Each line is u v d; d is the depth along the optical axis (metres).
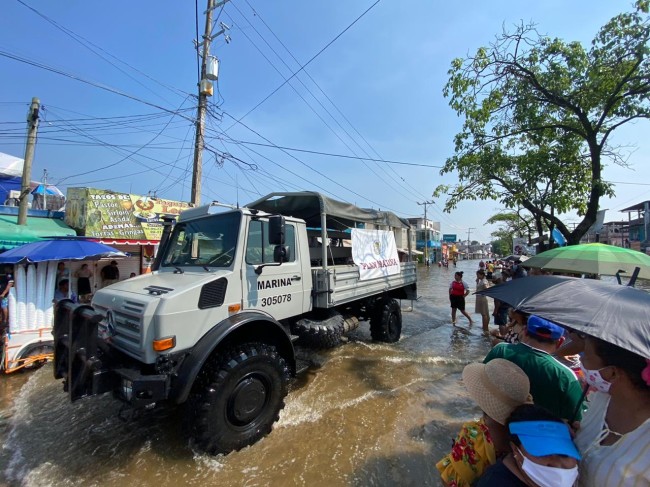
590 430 1.41
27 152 9.25
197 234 4.39
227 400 3.21
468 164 8.29
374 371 5.43
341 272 5.32
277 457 3.19
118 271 10.20
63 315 3.40
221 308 3.59
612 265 3.23
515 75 7.21
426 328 8.78
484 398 1.56
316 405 4.25
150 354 3.08
